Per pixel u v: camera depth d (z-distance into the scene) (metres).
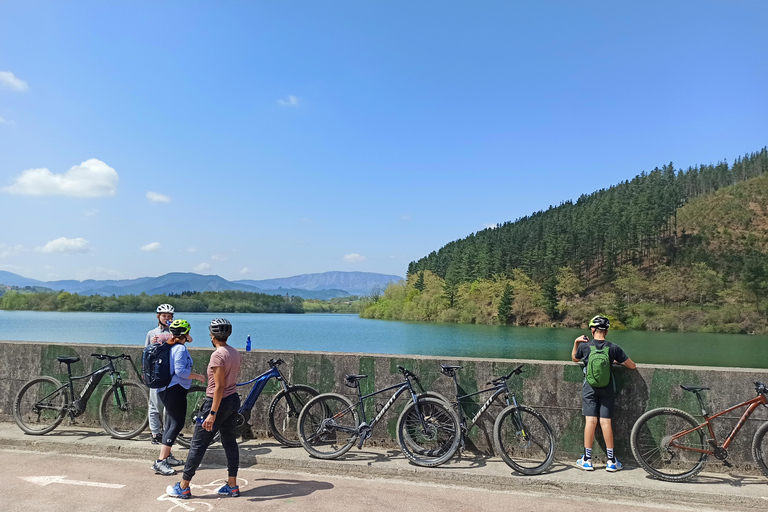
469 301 145.38
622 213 188.25
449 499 5.22
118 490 5.31
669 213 193.00
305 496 5.22
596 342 6.08
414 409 6.30
